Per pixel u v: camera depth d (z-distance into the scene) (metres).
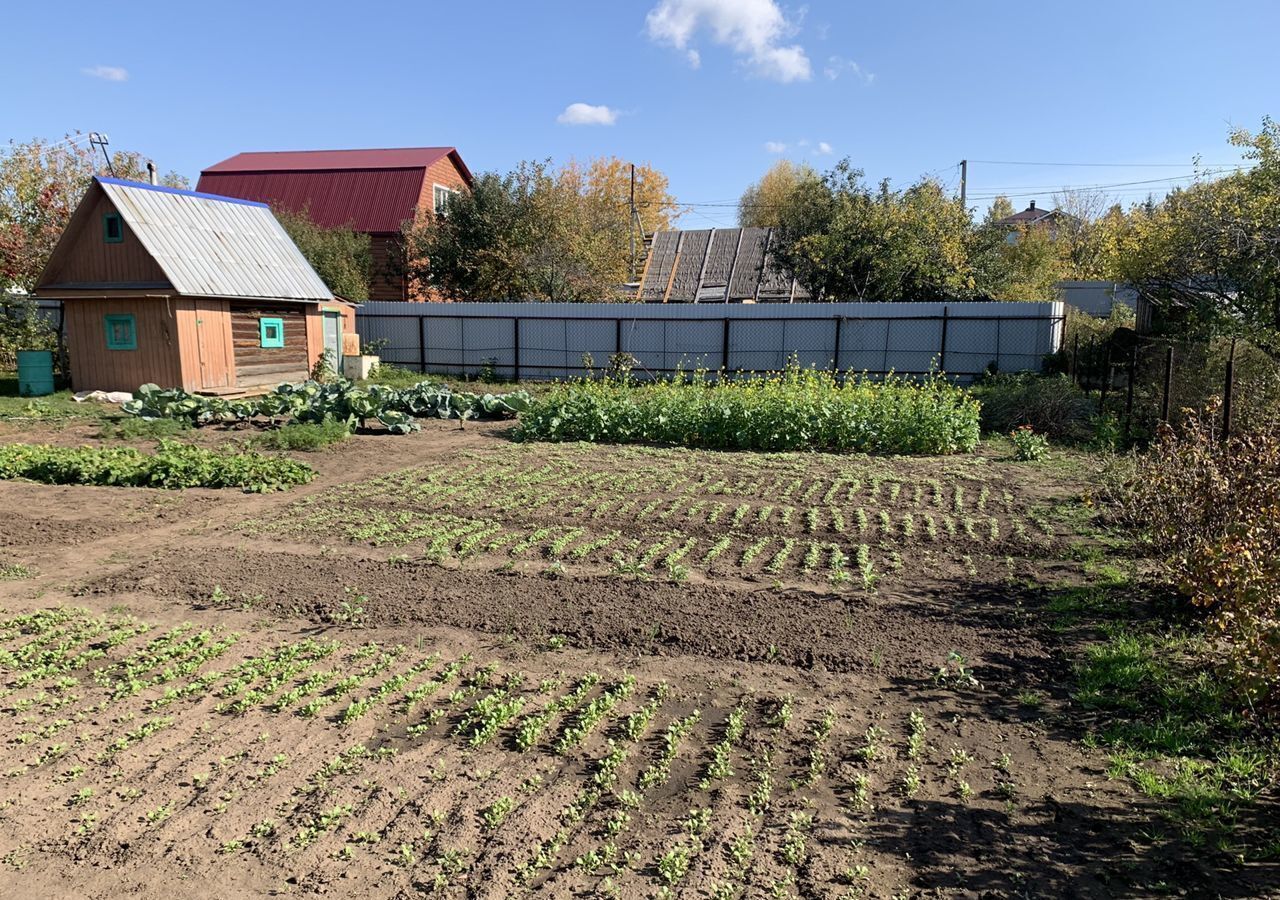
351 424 14.68
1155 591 6.05
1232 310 14.88
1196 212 15.17
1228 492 5.93
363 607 5.89
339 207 32.03
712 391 14.77
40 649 5.24
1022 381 17.38
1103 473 9.56
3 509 8.59
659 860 3.24
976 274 26.59
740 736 4.20
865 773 3.85
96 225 17.58
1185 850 3.27
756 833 3.42
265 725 4.31
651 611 5.79
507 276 28.75
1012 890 3.06
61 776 3.83
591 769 3.91
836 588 6.31
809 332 21.84
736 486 9.97
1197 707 4.35
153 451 12.11
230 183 33.47
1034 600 6.03
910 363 21.09
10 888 3.08
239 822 3.48
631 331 23.30
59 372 19.67
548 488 9.91
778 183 58.59
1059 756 3.98
